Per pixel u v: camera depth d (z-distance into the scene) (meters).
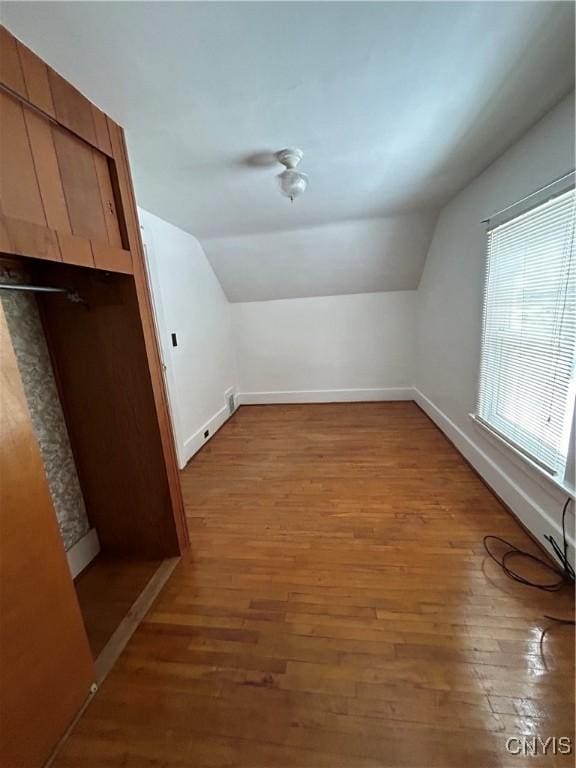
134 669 1.31
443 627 1.40
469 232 2.61
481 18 1.06
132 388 1.72
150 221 2.65
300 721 1.12
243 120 1.56
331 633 1.41
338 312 4.45
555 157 1.59
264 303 4.55
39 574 1.04
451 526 2.01
